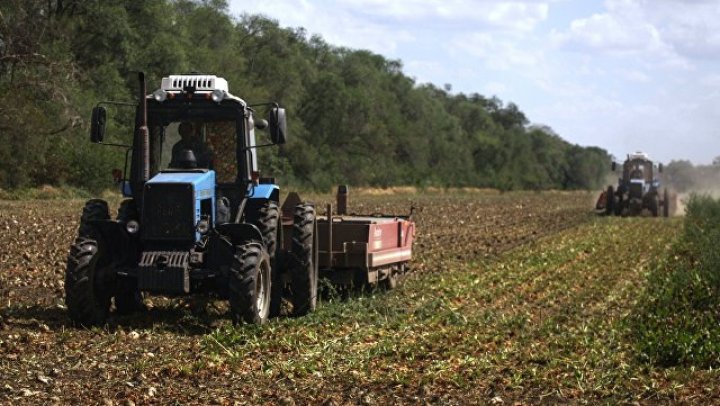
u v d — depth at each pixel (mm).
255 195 14594
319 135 91125
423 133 116375
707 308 16219
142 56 60875
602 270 22625
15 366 10766
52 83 47344
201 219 13617
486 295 17922
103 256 13570
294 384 10484
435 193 92500
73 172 51125
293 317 14812
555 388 10805
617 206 47000
